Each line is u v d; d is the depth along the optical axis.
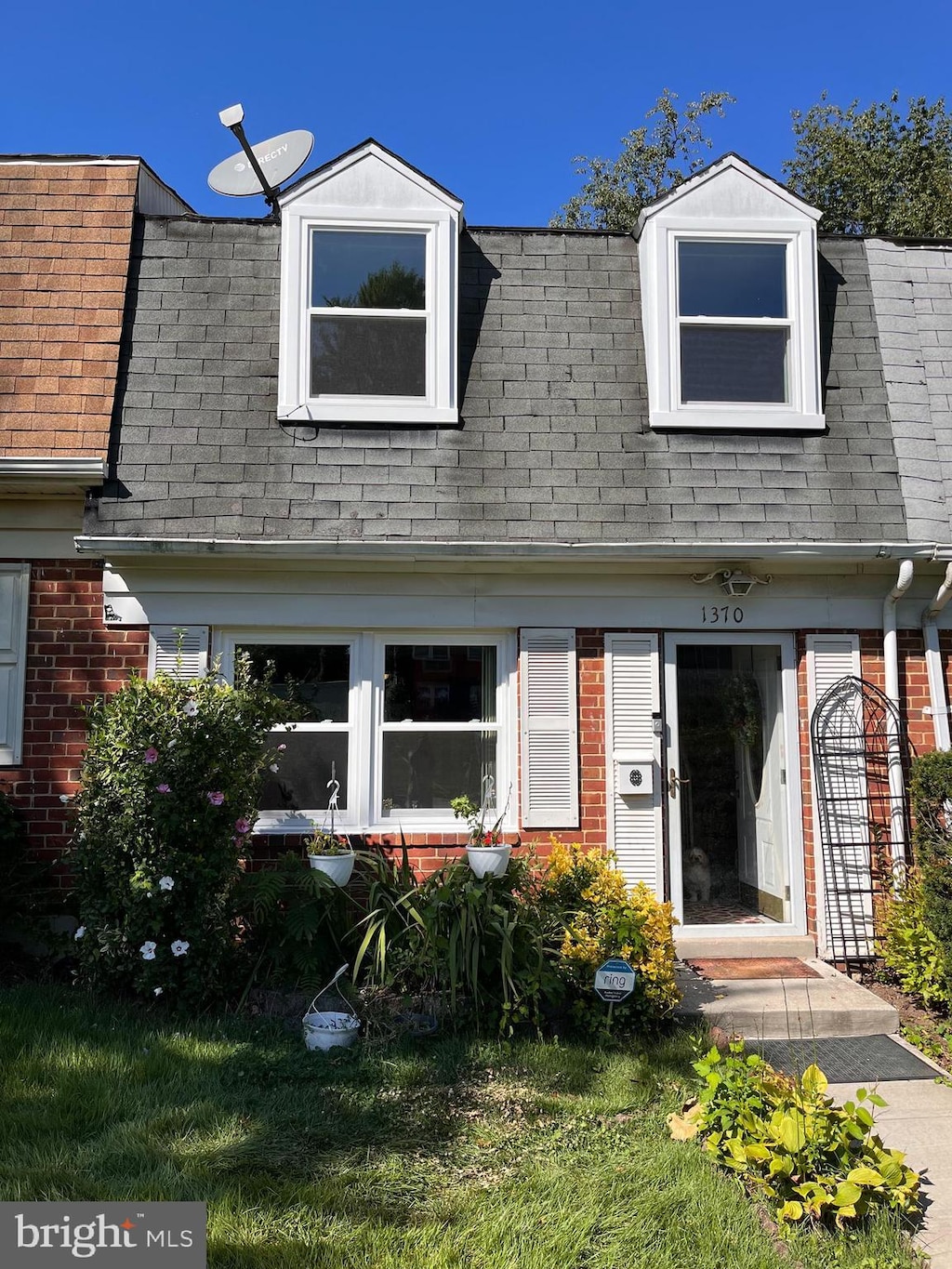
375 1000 5.12
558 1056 4.81
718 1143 3.85
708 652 7.11
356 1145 3.88
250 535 6.38
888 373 7.44
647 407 7.18
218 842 5.38
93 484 6.38
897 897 6.47
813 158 21.00
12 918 6.07
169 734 5.36
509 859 5.93
